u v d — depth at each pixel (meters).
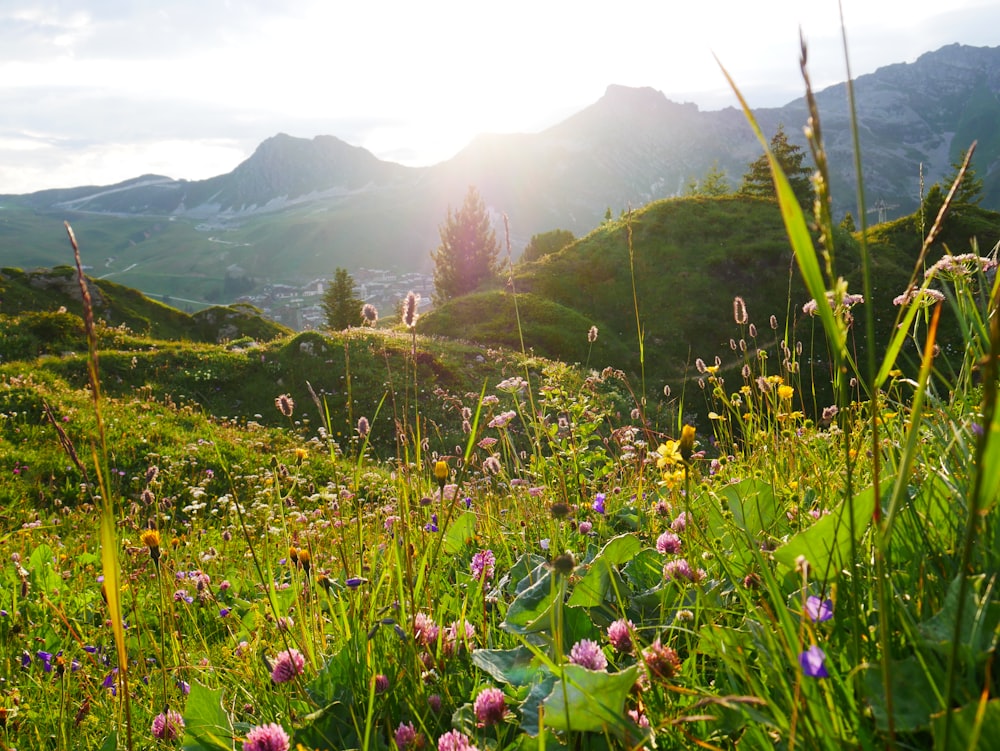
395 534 2.12
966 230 39.91
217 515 9.47
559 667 1.31
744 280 40.94
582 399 5.25
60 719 2.48
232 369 21.08
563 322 37.12
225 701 2.25
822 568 1.50
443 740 1.45
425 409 18.83
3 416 11.80
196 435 13.35
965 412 1.94
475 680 1.86
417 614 2.04
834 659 1.27
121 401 16.25
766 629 1.31
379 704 1.78
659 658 1.42
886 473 1.99
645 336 38.56
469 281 63.44
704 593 1.71
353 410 19.23
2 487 9.62
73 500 9.95
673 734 1.36
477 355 23.38
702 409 19.58
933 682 1.03
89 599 4.50
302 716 1.73
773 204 48.19
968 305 1.88
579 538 3.04
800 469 2.88
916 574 1.40
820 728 1.06
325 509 4.59
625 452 4.50
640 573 2.34
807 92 0.79
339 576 3.21
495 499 4.32
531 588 2.11
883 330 25.69
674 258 43.53
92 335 1.27
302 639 2.20
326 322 65.19
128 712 1.41
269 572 2.39
